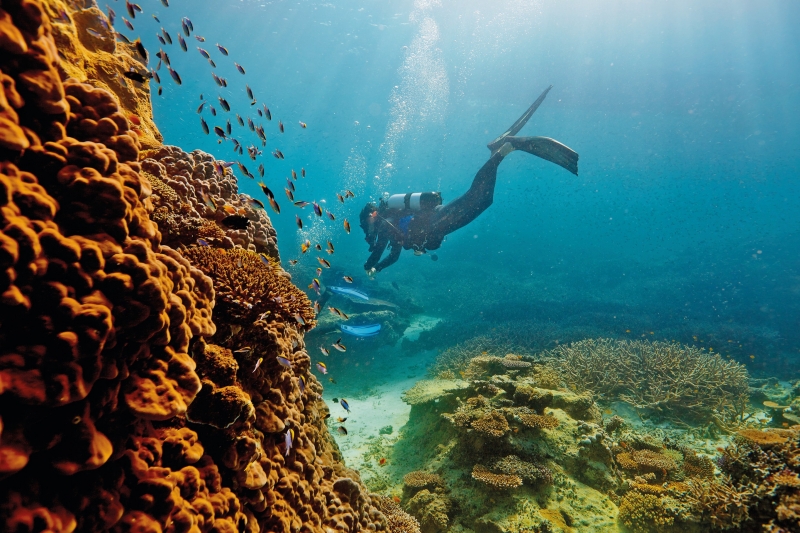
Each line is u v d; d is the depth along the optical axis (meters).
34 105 1.29
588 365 9.23
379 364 12.87
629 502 5.04
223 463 1.95
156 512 1.46
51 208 1.28
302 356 3.35
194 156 4.30
